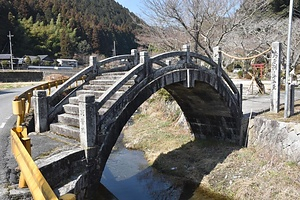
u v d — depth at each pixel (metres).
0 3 56.31
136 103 7.55
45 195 2.09
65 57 63.22
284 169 7.98
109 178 10.08
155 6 17.84
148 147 13.16
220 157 10.23
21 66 47.00
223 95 10.32
